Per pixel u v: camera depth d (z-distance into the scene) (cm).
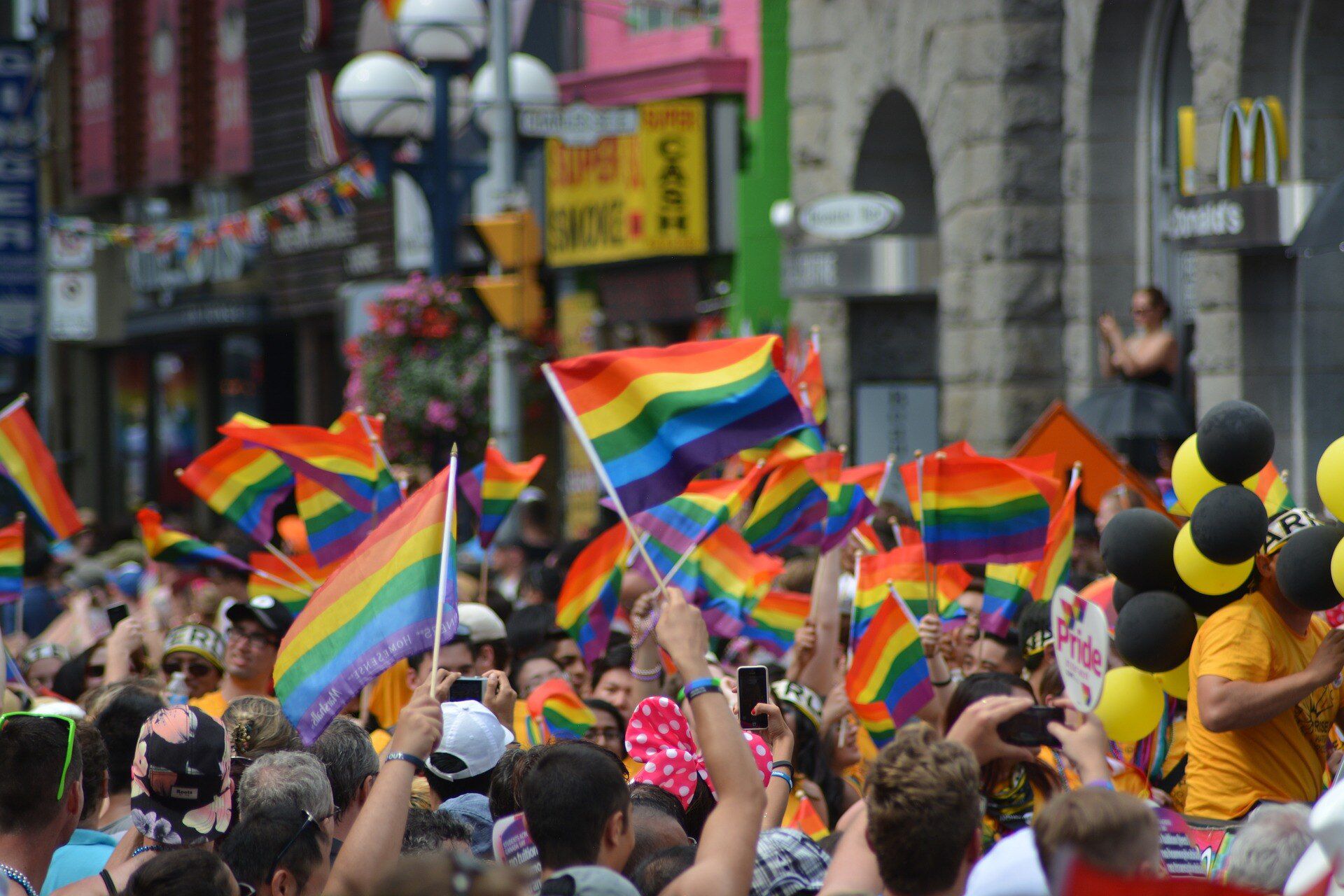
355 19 8981
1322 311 4094
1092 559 3269
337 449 2792
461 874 877
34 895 1589
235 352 10988
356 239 9038
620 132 5194
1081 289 4884
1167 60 4806
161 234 8456
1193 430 4138
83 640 3656
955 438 5169
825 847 1773
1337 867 1259
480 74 5147
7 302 8775
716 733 1416
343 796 1756
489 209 7712
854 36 5800
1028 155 4981
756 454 2973
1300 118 4088
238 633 2538
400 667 2472
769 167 6762
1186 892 916
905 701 2238
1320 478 1898
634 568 3066
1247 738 1930
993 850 1338
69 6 12544
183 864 1396
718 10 7006
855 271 5603
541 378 7569
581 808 1402
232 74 10494
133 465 12238
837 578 2569
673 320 7131
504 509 3095
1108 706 1978
